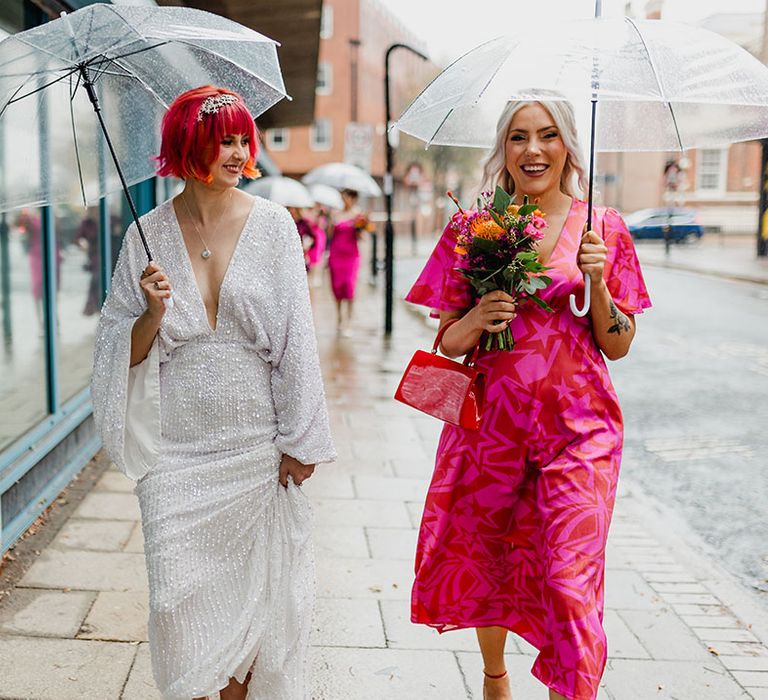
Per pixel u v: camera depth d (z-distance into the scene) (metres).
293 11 9.36
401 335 12.12
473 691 3.12
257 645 2.53
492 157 2.77
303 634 2.57
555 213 2.68
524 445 2.55
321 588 3.90
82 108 2.76
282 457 2.54
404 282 21.30
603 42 2.47
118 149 2.89
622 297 2.61
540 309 2.55
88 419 5.71
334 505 4.99
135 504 4.79
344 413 7.28
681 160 35.66
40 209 5.05
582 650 2.30
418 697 3.06
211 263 2.44
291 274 2.47
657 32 2.52
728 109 2.83
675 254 29.38
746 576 4.38
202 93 2.35
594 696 2.29
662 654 3.49
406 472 5.65
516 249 2.42
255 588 2.49
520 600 2.64
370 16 48.31
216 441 2.46
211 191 2.44
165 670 2.44
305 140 46.06
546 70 2.43
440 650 3.39
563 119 2.60
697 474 6.07
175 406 2.45
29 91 2.48
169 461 2.45
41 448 4.67
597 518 2.44
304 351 2.47
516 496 2.61
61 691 3.00
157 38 2.26
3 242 4.61
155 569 2.40
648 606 3.96
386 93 12.59
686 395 8.46
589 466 2.49
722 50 2.54
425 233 54.25
